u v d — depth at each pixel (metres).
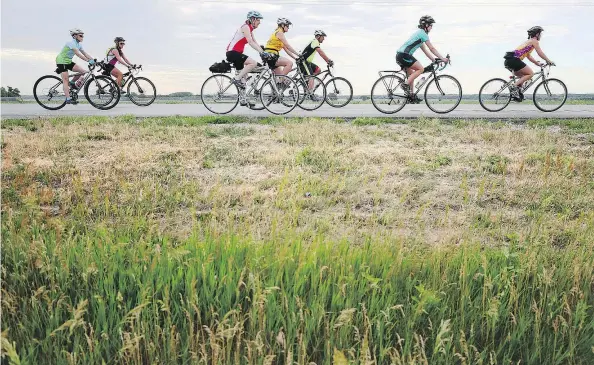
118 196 5.84
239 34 11.65
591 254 4.19
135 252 3.90
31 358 3.03
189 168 7.16
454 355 3.22
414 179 6.77
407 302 3.53
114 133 9.21
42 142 8.27
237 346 3.01
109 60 13.66
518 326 3.44
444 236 4.56
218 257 3.91
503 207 5.85
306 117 11.00
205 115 11.52
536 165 7.34
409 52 11.63
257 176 6.82
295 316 3.28
